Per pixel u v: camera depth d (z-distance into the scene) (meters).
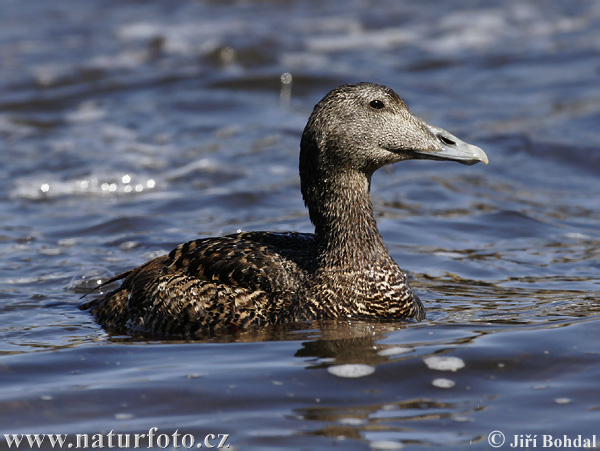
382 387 7.41
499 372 7.65
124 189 16.95
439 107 22.36
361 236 9.59
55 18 33.12
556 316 9.38
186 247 10.03
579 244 13.41
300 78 24.80
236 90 24.05
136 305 9.74
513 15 32.16
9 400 7.31
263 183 17.03
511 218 14.78
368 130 9.55
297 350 8.34
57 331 9.68
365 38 29.77
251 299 9.30
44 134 20.55
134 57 27.67
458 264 12.29
